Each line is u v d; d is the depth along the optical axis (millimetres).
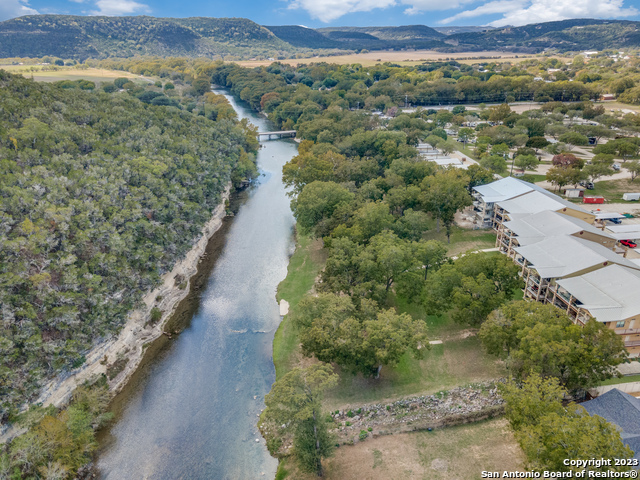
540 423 48906
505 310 70250
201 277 110500
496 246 113188
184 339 88875
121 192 98750
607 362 60594
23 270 69750
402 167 143000
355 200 121312
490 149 190875
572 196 142625
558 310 71438
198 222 117375
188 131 158250
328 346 70312
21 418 60906
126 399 74312
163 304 96375
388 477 56438
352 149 185625
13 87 125062
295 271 111000
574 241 88312
